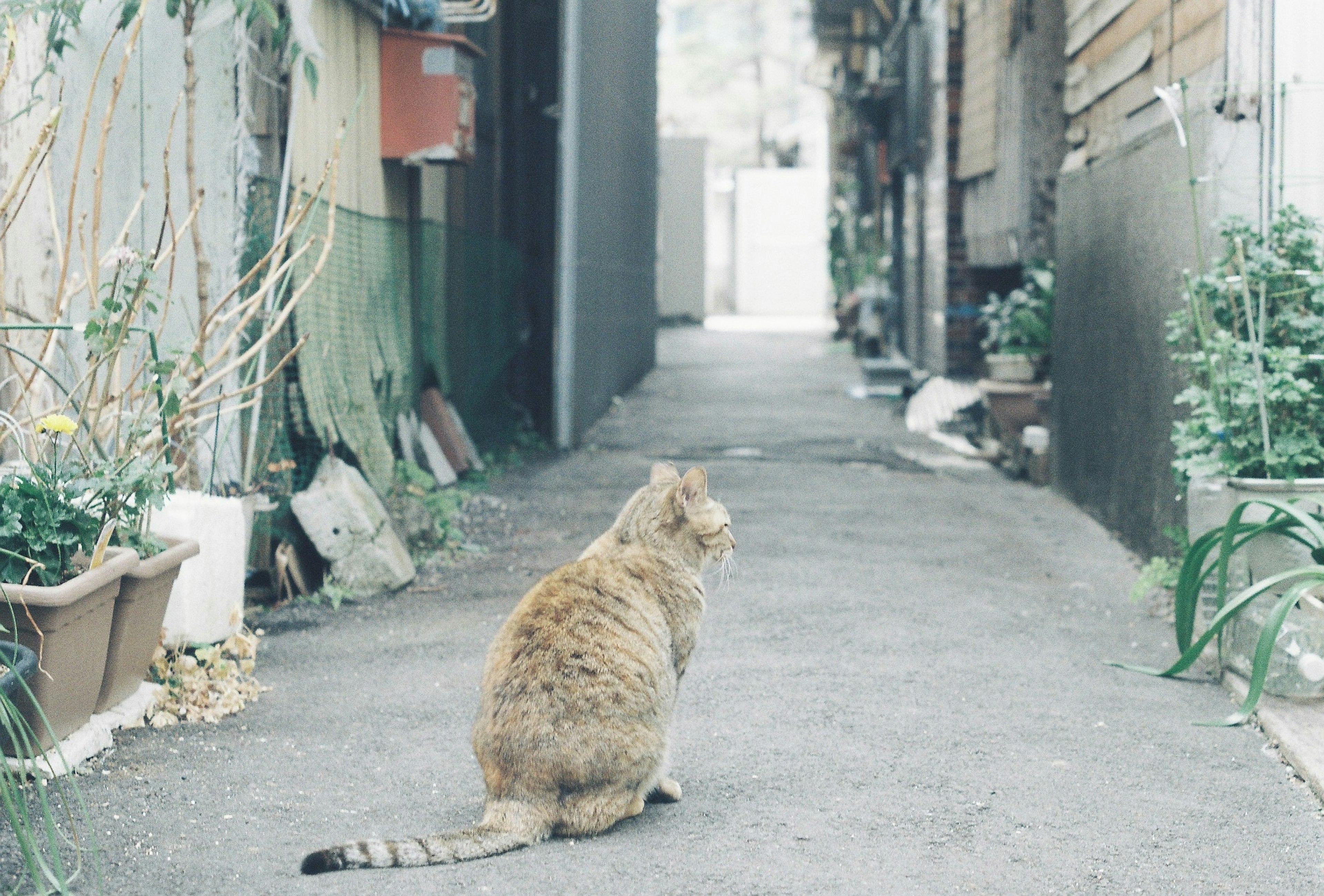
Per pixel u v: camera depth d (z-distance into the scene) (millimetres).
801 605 6637
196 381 5809
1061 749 4582
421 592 6883
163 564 4488
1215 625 5008
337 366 7500
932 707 5047
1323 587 5094
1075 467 9695
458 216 11312
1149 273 7688
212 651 5027
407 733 4691
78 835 3674
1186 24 7164
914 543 8289
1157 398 7508
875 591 6949
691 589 4023
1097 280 9000
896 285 22562
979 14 14672
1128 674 5527
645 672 3736
